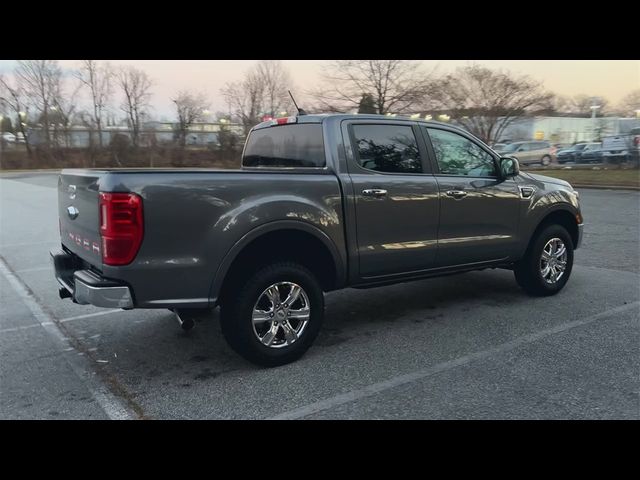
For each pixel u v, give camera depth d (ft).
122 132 173.88
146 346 15.28
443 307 18.56
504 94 111.75
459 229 16.74
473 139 17.54
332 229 13.99
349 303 19.33
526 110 115.55
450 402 11.45
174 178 11.80
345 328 16.51
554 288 19.52
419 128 16.26
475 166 17.52
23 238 35.63
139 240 11.44
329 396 11.87
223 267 12.37
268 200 12.87
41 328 17.04
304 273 13.61
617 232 34.01
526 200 18.33
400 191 15.24
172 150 164.04
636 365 13.23
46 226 41.04
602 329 15.90
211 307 12.44
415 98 95.09
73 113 182.09
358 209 14.48
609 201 51.98
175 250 11.87
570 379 12.48
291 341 13.64
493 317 17.29
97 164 174.29
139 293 11.68
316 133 14.97
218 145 152.76
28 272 25.49
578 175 81.56
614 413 10.87
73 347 15.28
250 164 17.84
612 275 22.71
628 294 19.74
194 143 166.50
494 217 17.54
